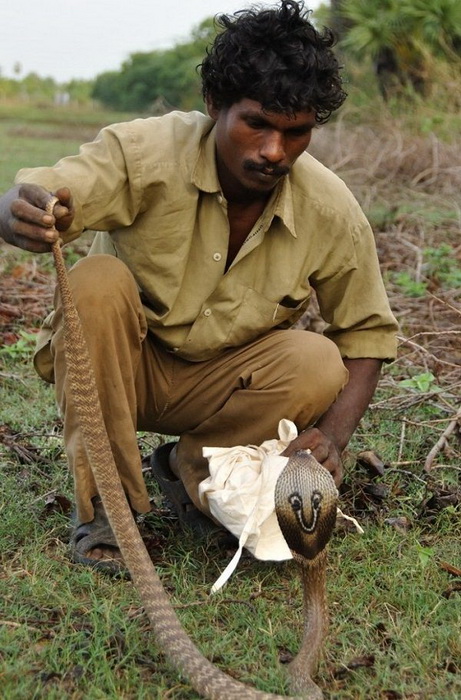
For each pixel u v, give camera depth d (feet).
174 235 10.77
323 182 11.19
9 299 22.43
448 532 12.18
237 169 10.24
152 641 9.45
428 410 16.06
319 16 50.34
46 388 17.46
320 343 11.10
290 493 8.82
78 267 10.68
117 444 10.96
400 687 8.93
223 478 10.32
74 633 9.37
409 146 34.94
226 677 8.53
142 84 97.35
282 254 11.05
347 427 11.41
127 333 10.83
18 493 12.87
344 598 10.44
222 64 9.93
